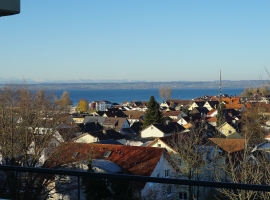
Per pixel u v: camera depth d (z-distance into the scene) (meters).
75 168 18.78
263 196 9.77
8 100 20.41
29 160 20.58
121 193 10.22
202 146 20.27
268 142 22.09
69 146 20.69
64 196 15.07
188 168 19.09
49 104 21.59
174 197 12.92
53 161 19.48
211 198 13.07
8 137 19.58
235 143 22.92
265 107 26.31
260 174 12.63
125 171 20.05
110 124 65.31
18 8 3.41
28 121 20.09
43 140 20.12
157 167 20.59
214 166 16.56
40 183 15.80
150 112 55.94
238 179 13.26
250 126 26.92
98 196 9.63
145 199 12.02
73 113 80.75
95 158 21.31
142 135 50.41
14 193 15.59
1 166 3.38
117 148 22.58
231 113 62.12
